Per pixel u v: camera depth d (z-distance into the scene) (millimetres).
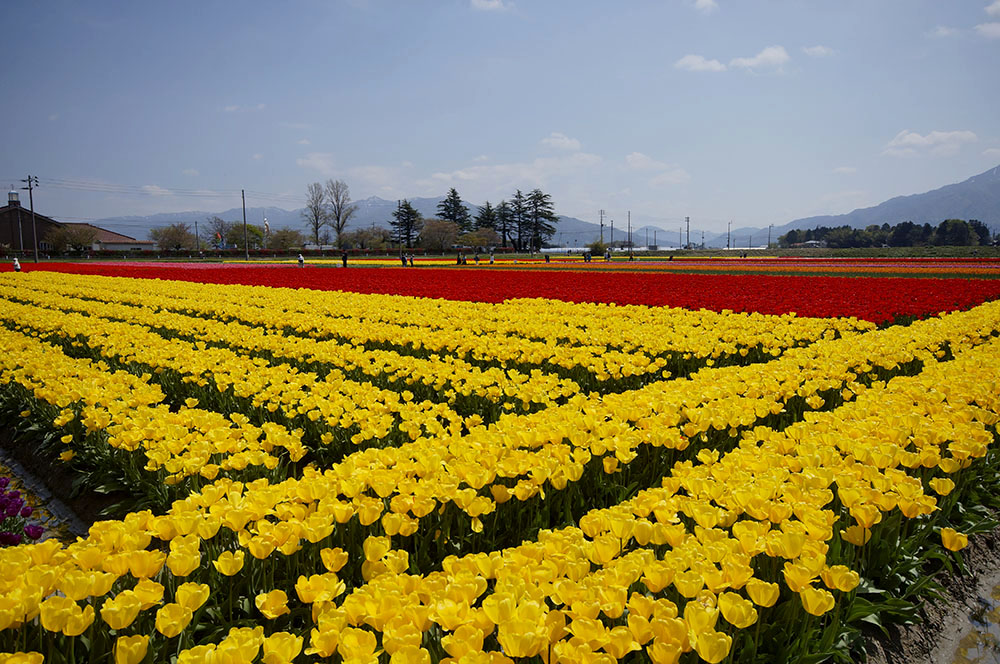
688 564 2998
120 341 10836
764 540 3207
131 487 5750
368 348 12016
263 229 130000
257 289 24281
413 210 133500
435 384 7602
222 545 3857
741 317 14906
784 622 3291
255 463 4750
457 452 4758
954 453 4551
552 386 7250
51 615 2549
